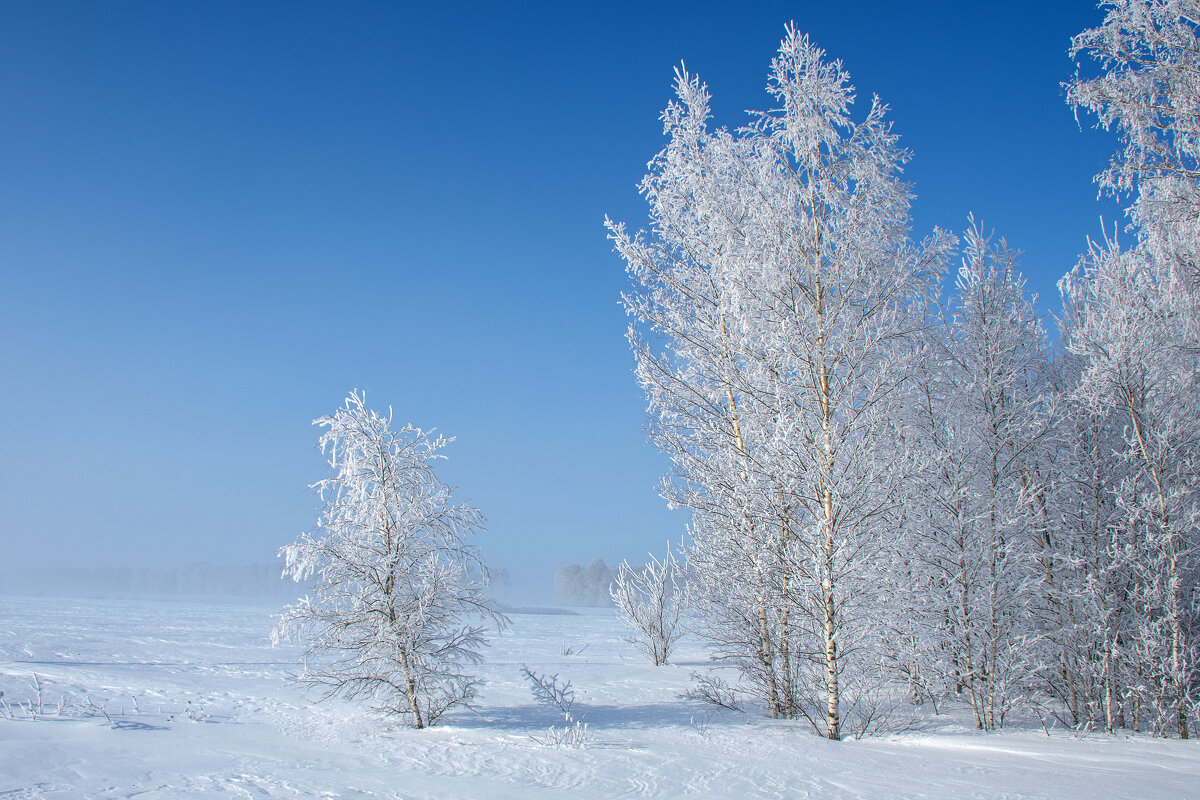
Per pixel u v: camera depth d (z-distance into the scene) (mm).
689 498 11672
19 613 42094
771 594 10828
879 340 9672
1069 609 11008
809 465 9555
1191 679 9836
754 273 10023
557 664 19453
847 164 9992
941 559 10617
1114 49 9633
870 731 9914
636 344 12016
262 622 40344
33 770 7035
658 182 12281
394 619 10445
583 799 6336
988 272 11930
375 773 7328
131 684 13617
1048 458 11711
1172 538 10297
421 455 11359
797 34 10250
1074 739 9352
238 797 6203
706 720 10828
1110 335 11008
